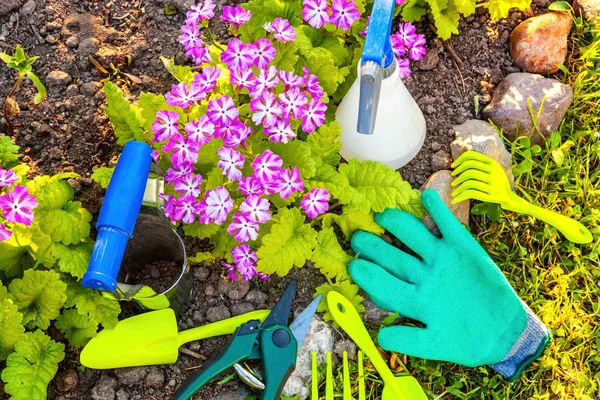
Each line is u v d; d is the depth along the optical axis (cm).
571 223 91
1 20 95
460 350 87
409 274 89
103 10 97
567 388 89
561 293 92
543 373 90
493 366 88
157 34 96
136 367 86
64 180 85
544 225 94
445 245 89
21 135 91
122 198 74
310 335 87
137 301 84
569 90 96
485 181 90
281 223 82
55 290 79
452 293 88
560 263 94
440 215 88
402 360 89
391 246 90
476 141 92
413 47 88
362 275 88
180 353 87
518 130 95
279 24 80
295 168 78
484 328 87
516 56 98
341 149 90
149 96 84
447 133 95
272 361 80
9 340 79
